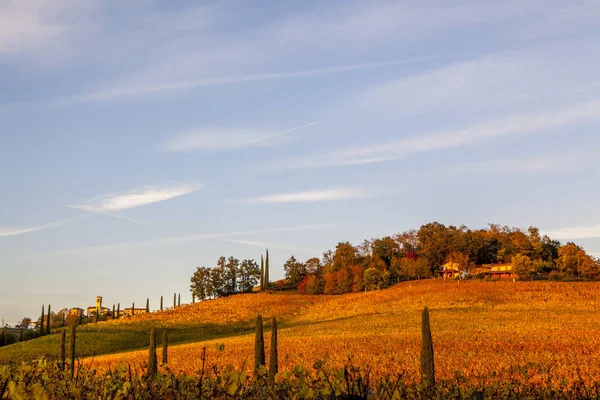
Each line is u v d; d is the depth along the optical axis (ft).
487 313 337.72
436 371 155.53
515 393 41.06
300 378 18.48
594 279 489.67
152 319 457.68
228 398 19.21
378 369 147.33
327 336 281.95
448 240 618.44
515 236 612.70
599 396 40.27
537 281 461.37
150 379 21.35
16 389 16.29
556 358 187.42
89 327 427.33
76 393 19.76
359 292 529.04
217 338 355.15
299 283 648.79
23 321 617.62
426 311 114.32
